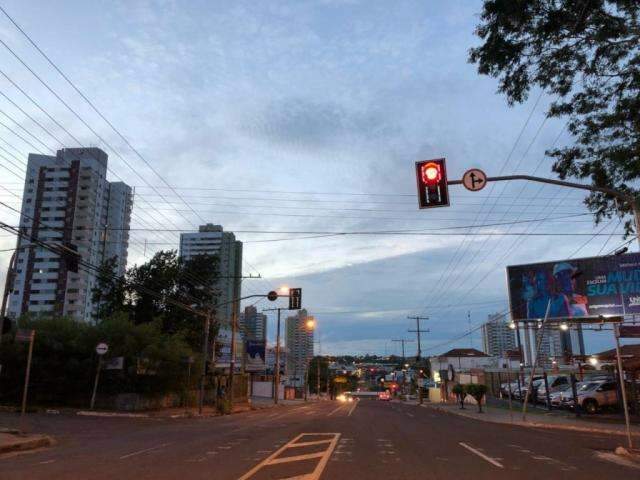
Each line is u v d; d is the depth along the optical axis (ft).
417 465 40.63
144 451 47.83
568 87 56.54
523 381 166.20
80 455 45.19
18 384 109.19
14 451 48.29
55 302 303.07
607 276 121.19
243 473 35.73
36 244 68.95
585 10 49.32
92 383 110.83
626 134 60.85
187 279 153.07
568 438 67.15
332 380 452.35
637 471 40.57
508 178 51.29
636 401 106.93
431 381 325.62
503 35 52.85
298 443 54.90
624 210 64.85
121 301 151.23
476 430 77.46
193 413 113.91
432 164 47.16
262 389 284.20
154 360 110.93
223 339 235.20
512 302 131.23
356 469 37.93
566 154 64.95
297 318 460.96
